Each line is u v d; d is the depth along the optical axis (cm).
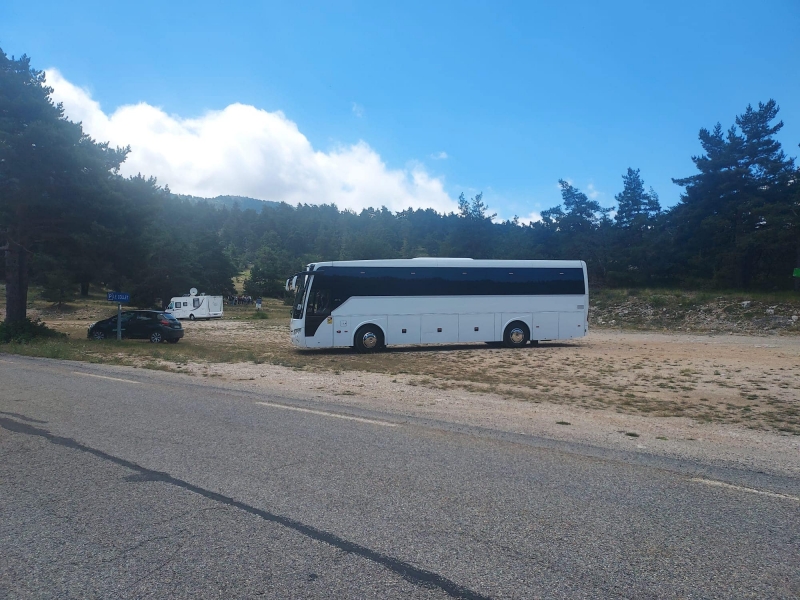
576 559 408
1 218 2503
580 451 709
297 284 2233
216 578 379
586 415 985
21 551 421
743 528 468
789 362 1864
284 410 973
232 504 516
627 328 3859
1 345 2430
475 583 372
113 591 363
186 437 767
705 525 473
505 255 6744
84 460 656
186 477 593
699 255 4928
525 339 2369
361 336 2200
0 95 2500
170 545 430
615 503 523
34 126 2411
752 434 855
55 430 808
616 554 416
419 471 616
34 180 2448
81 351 2144
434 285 2278
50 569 393
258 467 628
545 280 2391
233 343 2753
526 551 420
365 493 545
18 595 359
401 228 14725
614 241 5962
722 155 4638
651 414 1017
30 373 1499
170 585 370
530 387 1336
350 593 359
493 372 1619
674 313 3891
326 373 1582
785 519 489
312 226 17712
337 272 2208
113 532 455
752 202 4297
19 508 507
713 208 4747
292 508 505
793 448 764
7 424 846
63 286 6209
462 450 706
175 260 7675
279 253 11962
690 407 1090
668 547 430
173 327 2823
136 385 1278
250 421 875
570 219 6341
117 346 2366
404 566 396
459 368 1714
